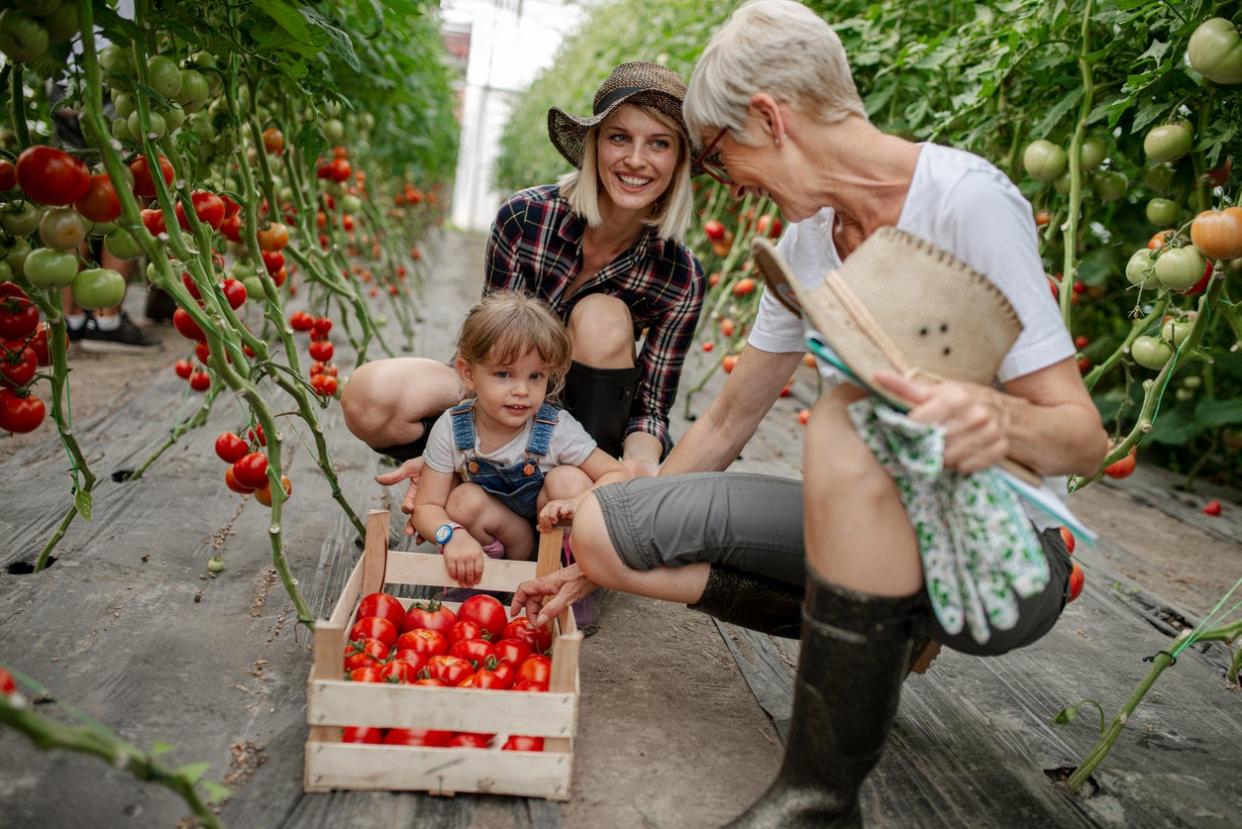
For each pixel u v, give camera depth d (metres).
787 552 1.62
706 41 4.82
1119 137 2.63
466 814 1.48
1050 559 1.48
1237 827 1.64
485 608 1.88
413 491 2.09
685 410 4.30
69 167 1.54
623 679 1.94
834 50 1.45
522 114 14.40
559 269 2.27
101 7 1.61
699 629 2.20
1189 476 4.10
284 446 3.19
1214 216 1.99
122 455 2.96
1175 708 2.07
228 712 1.69
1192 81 2.23
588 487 2.04
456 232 18.38
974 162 1.45
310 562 2.33
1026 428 1.27
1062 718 1.79
